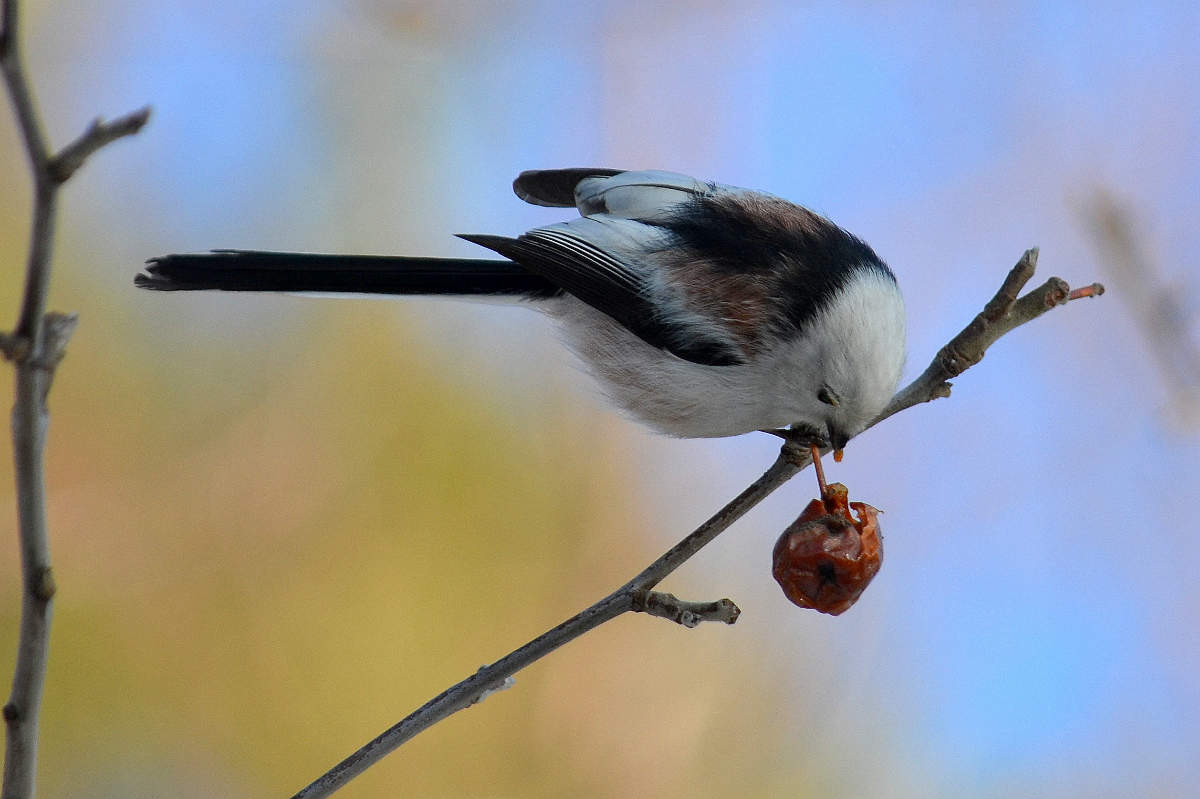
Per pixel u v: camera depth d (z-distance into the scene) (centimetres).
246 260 286
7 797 276
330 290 286
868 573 283
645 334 286
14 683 276
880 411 286
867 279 286
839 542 282
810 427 287
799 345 286
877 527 283
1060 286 283
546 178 291
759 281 286
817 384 286
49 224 275
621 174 289
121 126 275
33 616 276
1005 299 283
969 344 284
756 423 287
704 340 286
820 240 287
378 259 287
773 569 283
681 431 288
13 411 276
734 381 286
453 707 281
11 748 276
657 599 281
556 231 287
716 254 286
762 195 288
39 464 276
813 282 286
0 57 274
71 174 275
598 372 288
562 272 286
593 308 288
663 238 287
